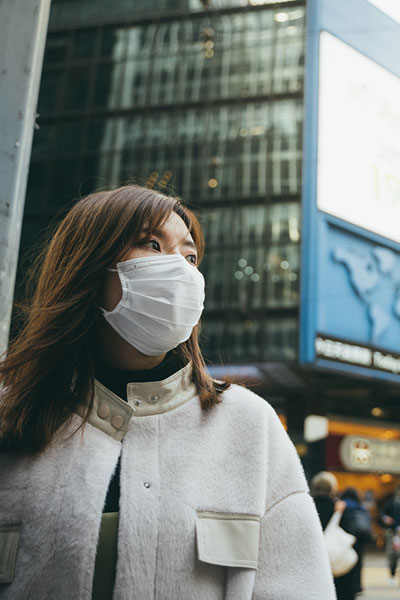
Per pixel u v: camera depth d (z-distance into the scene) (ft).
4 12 4.92
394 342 69.46
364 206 70.64
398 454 80.12
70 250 3.68
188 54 74.69
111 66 76.43
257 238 67.72
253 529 3.25
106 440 3.32
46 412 3.35
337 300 66.33
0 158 4.75
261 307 65.82
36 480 3.21
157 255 3.59
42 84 77.36
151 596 2.98
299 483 3.59
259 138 70.33
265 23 73.26
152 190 3.83
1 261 4.66
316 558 3.35
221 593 3.14
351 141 71.31
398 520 38.63
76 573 2.97
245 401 3.61
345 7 73.87
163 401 3.46
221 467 3.37
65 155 74.43
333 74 71.31
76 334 3.51
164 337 3.45
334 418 76.38
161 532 3.08
